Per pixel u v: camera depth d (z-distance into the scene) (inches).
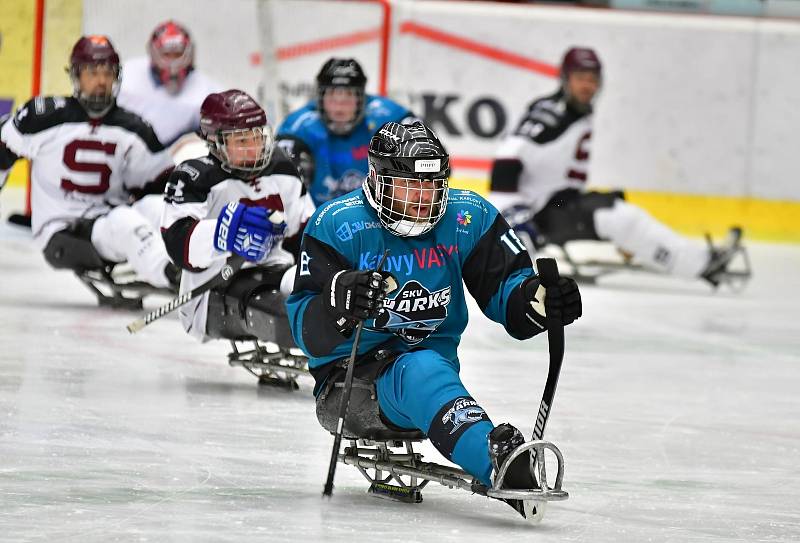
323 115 917.8
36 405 563.5
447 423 399.9
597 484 477.4
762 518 438.0
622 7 1496.1
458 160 1501.0
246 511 411.8
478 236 435.8
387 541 382.6
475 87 1492.4
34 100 858.8
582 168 1152.2
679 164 1501.0
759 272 1288.1
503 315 432.5
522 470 386.0
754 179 1505.9
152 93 1190.9
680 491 472.7
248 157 625.3
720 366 772.6
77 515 398.6
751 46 1492.4
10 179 1481.3
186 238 612.1
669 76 1492.4
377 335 432.8
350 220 426.6
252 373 636.7
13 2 1366.9
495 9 1486.2
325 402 440.5
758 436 581.3
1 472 448.8
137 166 872.3
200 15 1435.8
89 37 845.2
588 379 705.0
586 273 1273.4
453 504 432.5
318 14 1446.9
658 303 1067.3
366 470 464.4
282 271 630.5
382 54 1455.5
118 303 864.3
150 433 523.8
